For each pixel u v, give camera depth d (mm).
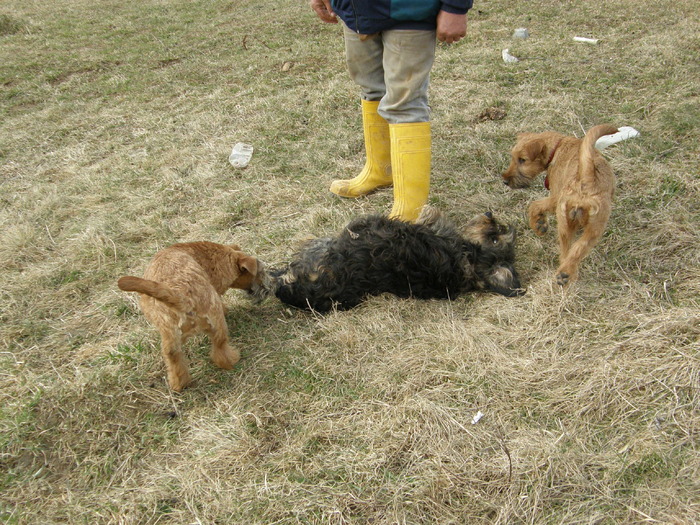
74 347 2980
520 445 2170
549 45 6297
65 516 2104
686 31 6195
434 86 5637
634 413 2232
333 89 5754
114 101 6387
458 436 2256
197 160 4797
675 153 4027
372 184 4051
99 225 3973
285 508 2057
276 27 8742
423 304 3145
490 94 5309
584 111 4777
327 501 2062
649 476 1973
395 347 2797
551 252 3381
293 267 3234
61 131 5711
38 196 4477
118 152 5141
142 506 2119
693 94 4781
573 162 3043
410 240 3148
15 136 5676
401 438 2273
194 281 2570
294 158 4695
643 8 7309
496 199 3896
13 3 12719
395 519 1968
